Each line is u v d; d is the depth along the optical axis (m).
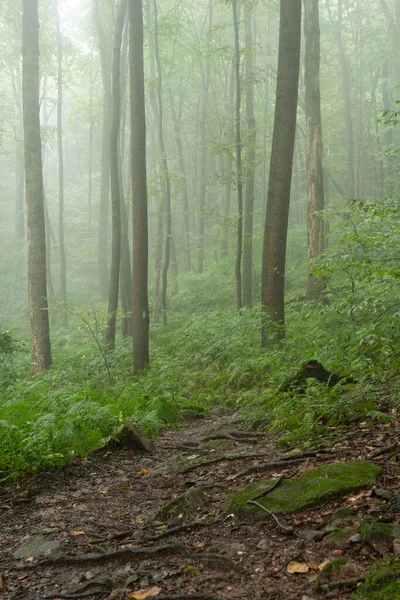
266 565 2.96
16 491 5.04
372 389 6.21
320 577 2.67
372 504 3.36
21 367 15.09
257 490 3.93
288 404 6.55
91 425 6.62
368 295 9.02
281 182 11.38
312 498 3.59
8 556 3.64
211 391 10.55
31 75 14.53
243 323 13.86
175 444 6.63
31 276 14.43
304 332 11.57
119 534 3.73
